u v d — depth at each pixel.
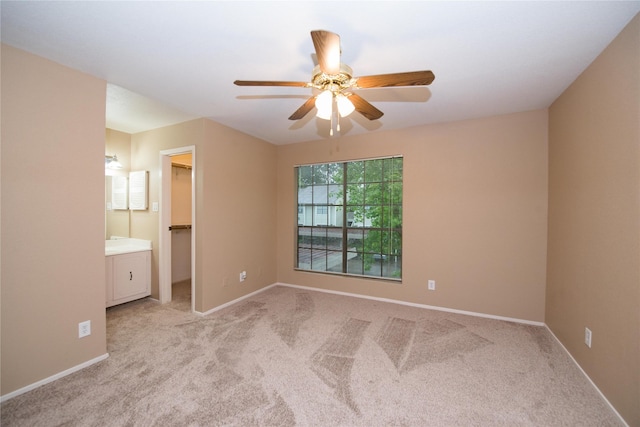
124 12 1.47
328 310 3.32
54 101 1.96
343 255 4.01
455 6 1.43
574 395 1.83
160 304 3.50
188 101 2.68
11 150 1.77
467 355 2.31
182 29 1.62
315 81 1.66
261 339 2.58
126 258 3.38
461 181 3.22
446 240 3.30
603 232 1.80
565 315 2.37
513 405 1.74
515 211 2.98
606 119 1.77
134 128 3.55
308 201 4.30
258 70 2.11
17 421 1.59
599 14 1.49
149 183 3.62
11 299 1.78
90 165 2.15
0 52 1.72
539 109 2.87
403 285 3.54
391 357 2.28
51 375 1.95
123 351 2.35
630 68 1.54
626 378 1.57
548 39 1.70
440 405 1.74
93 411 1.67
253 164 3.92
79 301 2.10
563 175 2.43
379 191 3.75
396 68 2.05
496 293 3.07
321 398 1.79
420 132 3.43
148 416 1.63
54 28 1.60
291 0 1.38
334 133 3.76
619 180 1.64
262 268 4.12
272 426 1.57
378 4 1.41
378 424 1.59
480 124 3.13
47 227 1.93
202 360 2.22
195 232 3.19
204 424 1.58
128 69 2.08
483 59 1.93
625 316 1.58
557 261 2.56
